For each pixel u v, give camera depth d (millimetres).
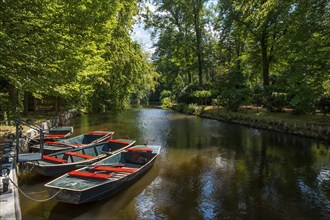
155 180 7738
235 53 28844
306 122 13609
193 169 8766
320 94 13297
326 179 7797
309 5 14156
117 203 6211
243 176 8102
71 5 6770
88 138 11727
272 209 6000
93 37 7629
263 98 19688
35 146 9156
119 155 8430
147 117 24719
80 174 6230
